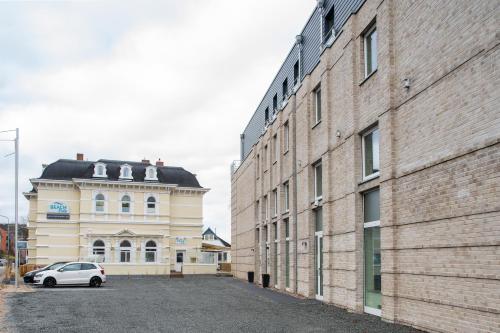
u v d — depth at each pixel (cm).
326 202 1756
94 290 2644
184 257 5009
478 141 948
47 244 4531
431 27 1124
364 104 1492
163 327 1260
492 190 906
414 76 1198
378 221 1408
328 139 1770
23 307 1775
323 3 1923
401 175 1244
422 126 1155
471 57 975
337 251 1673
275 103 2894
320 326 1231
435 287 1077
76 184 4631
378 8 1384
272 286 2716
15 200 2881
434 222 1091
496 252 890
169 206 4903
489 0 923
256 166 3225
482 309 921
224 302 1895
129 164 4997
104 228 4653
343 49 1650
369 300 1463
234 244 4181
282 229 2470
